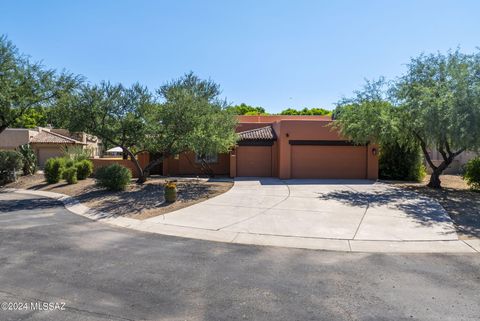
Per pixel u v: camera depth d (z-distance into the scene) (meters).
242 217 10.77
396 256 7.12
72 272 6.09
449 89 13.48
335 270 6.25
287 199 13.91
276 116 30.45
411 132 16.75
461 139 12.31
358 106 17.42
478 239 8.38
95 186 17.08
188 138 16.70
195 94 17.72
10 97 18.44
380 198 14.10
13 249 7.50
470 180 16.52
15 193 17.48
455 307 4.76
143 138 17.50
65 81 19.66
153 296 5.10
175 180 20.06
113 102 16.47
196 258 6.94
